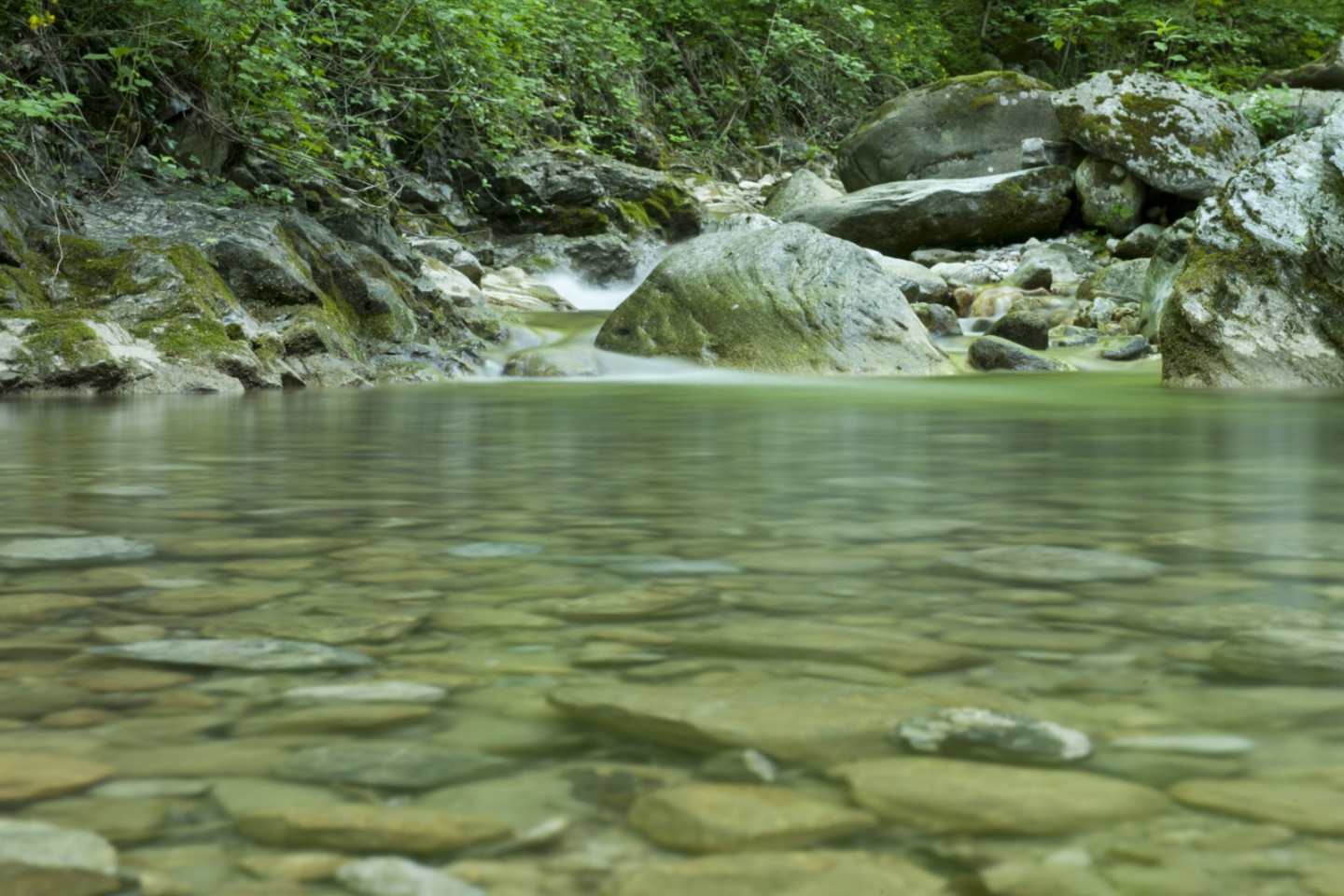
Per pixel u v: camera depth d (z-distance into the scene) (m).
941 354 9.39
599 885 0.56
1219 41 23.41
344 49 11.66
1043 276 13.48
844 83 24.84
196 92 9.46
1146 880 0.56
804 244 9.91
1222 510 2.00
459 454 3.14
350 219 10.17
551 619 1.16
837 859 0.58
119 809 0.66
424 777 0.71
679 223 17.44
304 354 8.08
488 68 12.24
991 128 17.64
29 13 8.66
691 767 0.72
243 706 0.86
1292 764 0.72
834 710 0.83
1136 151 15.58
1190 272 7.73
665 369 9.28
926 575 1.39
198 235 8.49
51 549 1.59
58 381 6.65
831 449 3.28
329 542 1.66
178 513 1.96
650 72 22.58
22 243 7.63
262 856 0.59
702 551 1.58
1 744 0.77
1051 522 1.85
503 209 15.66
